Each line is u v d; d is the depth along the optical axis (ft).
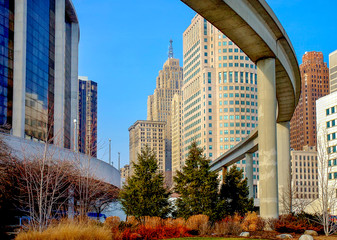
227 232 104.83
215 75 645.51
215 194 126.52
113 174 192.75
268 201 125.70
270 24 124.98
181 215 122.21
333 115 324.19
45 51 215.10
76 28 284.61
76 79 280.31
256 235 97.91
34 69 200.85
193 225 105.81
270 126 129.70
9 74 181.16
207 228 107.14
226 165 338.75
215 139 632.79
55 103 222.89
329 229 104.68
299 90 190.49
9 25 182.80
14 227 95.91
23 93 183.62
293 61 157.17
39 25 209.05
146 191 117.70
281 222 110.52
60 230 66.44
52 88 222.07
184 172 129.39
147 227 97.45
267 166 127.95
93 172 139.33
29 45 196.85
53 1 230.07
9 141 110.52
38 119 201.77
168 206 125.70
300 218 114.11
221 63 645.10
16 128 179.11
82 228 70.33
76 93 278.67
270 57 132.87
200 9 102.47
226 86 638.94
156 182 120.78
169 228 97.60
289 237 90.94
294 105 189.06
